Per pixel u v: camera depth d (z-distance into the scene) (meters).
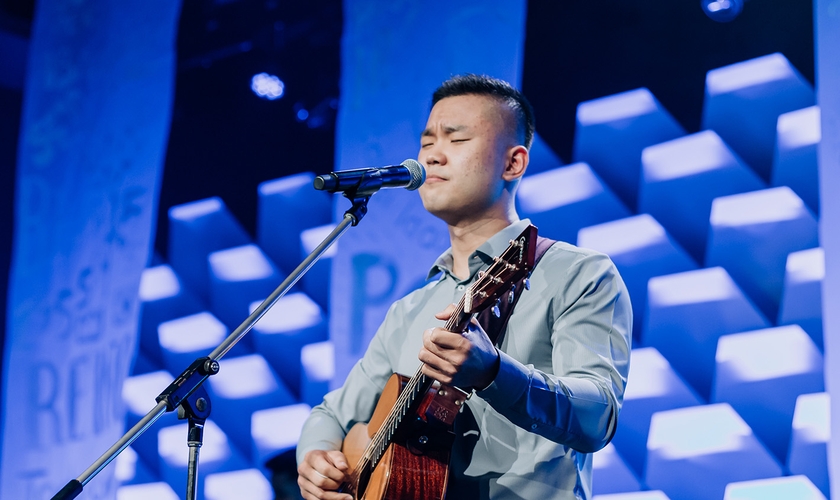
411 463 1.74
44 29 5.92
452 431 1.78
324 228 5.23
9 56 6.18
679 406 3.79
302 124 5.54
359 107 4.80
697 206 3.92
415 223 4.48
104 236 5.54
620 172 4.16
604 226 4.12
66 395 5.41
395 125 4.67
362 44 4.89
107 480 5.20
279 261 5.36
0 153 6.25
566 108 4.38
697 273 3.85
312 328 5.12
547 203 4.28
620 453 3.88
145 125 5.61
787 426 3.54
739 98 3.93
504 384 1.48
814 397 3.50
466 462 1.80
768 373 3.61
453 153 2.01
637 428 3.86
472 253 2.01
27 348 5.58
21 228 5.77
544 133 4.41
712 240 3.85
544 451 1.76
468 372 1.45
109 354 5.38
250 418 5.14
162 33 5.68
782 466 3.53
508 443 1.78
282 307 5.22
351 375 2.27
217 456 5.15
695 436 3.72
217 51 5.73
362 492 1.86
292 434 5.00
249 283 5.40
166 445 5.27
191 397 1.75
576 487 1.75
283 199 5.44
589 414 1.57
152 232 5.50
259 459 5.05
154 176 5.54
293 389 5.11
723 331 3.75
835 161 3.51
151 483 5.25
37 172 5.80
